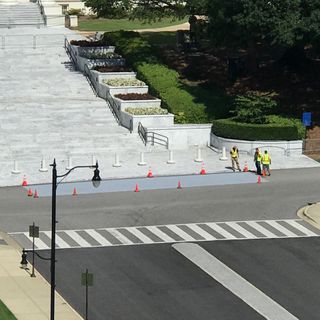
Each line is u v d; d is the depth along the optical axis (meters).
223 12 92.88
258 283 61.72
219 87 100.31
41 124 93.69
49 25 122.81
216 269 63.84
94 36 116.19
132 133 92.81
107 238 69.12
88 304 58.09
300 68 103.12
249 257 66.00
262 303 58.88
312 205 76.19
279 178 82.88
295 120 91.56
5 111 95.62
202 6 98.12
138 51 104.81
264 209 75.50
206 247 67.62
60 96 99.81
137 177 82.75
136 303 58.50
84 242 68.31
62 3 133.38
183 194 78.56
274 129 89.06
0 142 90.00
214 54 108.12
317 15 88.19
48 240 68.62
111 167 85.38
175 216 73.69
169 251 66.81
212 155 89.44
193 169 85.19
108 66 103.31
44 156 87.88
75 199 77.06
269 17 90.06
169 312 57.38
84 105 97.75
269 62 106.00
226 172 84.56
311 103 97.31
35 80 102.94
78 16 131.12
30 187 79.81
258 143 89.06
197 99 96.19
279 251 67.12
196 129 92.06
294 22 89.06
